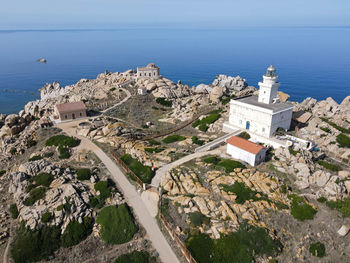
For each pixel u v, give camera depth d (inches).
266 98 2812.5
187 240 1546.5
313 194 1892.2
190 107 3932.1
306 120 3021.7
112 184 2063.2
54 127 3127.5
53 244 1592.0
